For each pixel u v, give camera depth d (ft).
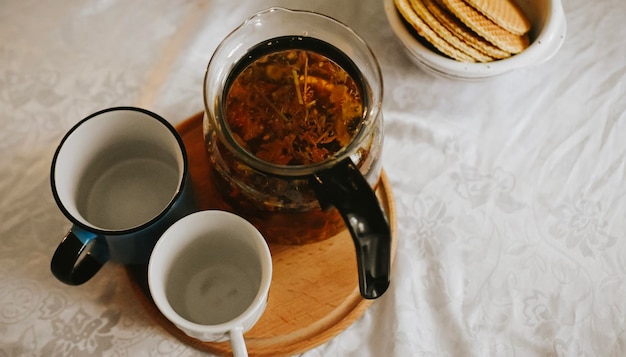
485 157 2.30
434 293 2.13
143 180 2.01
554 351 2.08
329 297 2.02
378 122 1.80
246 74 1.81
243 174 1.75
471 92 2.37
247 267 1.93
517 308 2.12
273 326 1.99
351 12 2.46
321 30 1.85
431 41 2.15
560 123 2.34
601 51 2.42
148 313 2.03
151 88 2.34
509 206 2.23
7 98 2.30
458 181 2.26
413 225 2.20
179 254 1.86
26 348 2.02
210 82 1.77
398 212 2.22
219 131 1.72
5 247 2.12
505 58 2.17
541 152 2.30
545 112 2.35
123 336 2.04
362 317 2.10
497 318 2.11
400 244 2.18
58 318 2.05
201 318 1.90
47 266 2.11
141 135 1.93
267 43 1.81
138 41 2.39
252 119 1.77
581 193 2.25
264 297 1.74
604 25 2.45
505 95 2.37
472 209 2.22
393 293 2.11
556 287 2.15
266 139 1.75
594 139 2.32
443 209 2.22
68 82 2.33
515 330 2.10
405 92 2.37
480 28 2.09
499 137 2.32
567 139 2.32
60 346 2.03
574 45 2.43
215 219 1.81
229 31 2.43
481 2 2.11
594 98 2.37
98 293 2.07
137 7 2.43
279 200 1.77
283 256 2.05
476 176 2.27
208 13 2.43
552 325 2.11
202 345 1.99
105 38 2.39
